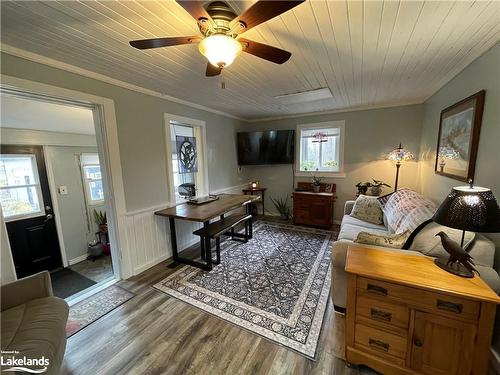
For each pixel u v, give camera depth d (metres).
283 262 2.80
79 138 4.02
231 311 1.94
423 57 1.95
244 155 4.73
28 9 1.25
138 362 1.48
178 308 2.00
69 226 3.90
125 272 2.53
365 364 1.38
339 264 1.78
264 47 1.32
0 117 2.71
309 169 4.65
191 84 2.60
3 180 3.20
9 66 1.67
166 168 3.04
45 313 1.32
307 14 1.35
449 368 1.18
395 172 3.83
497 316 1.40
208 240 2.64
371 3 1.25
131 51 1.78
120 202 2.46
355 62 2.06
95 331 1.74
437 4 1.25
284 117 4.67
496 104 1.58
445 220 1.23
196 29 1.50
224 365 1.44
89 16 1.33
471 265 1.27
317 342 1.60
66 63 1.96
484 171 1.71
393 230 2.31
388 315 1.28
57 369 1.15
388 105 3.74
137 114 2.63
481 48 1.74
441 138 2.62
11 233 3.25
